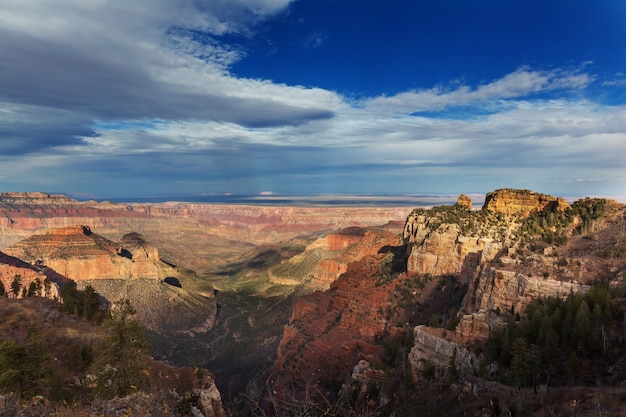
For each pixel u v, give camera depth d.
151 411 37.56
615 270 68.06
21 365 44.75
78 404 38.44
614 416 38.09
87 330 75.94
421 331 71.44
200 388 65.94
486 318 69.19
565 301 62.41
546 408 44.47
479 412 50.34
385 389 69.38
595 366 50.22
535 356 53.94
